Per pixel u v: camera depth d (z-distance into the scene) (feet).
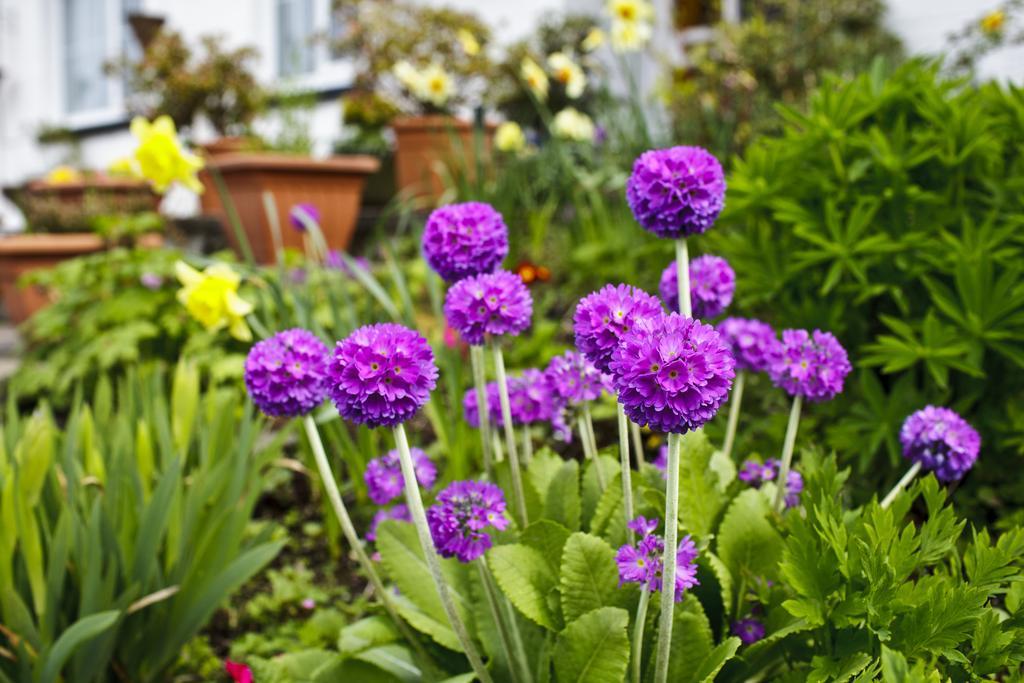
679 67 10.42
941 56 4.08
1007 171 4.17
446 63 10.41
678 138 8.07
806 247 4.14
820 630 2.59
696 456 2.90
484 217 2.70
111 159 17.24
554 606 2.66
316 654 2.99
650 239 6.01
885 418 3.83
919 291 4.10
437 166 9.10
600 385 2.86
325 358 2.66
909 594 2.47
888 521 2.48
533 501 2.96
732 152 7.24
